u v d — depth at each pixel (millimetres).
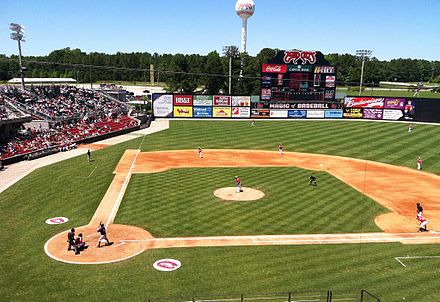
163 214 29516
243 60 146125
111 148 57281
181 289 18953
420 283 19641
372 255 23000
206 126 79750
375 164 47375
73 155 52469
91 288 19047
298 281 19734
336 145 59438
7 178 40000
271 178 40469
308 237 25625
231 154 53062
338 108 92562
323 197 34125
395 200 33688
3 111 58719
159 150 55531
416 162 48188
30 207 31156
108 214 29484
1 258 22266
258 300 17906
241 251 23406
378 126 79500
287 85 86875
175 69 142500
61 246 23938
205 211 30219
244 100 91812
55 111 73875
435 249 24000
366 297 18172
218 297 18172
